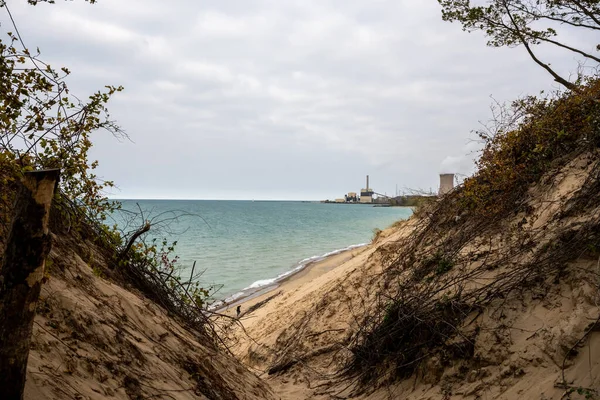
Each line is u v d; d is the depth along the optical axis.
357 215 116.25
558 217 5.78
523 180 7.42
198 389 4.07
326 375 7.57
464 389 4.63
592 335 3.94
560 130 7.42
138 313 4.56
